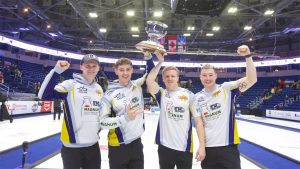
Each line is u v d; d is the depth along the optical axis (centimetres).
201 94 302
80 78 282
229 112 291
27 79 2411
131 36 2958
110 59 2952
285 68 2967
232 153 282
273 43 3091
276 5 1814
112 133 271
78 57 2769
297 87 2405
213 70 296
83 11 1914
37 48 2383
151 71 292
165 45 2003
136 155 271
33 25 2367
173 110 287
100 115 264
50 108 1889
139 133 275
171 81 294
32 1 1898
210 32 2612
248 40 2727
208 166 288
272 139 863
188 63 2962
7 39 2075
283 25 2403
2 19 2397
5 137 735
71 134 267
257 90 2938
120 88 279
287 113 1739
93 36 2992
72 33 2947
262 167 497
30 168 446
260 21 2100
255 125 1333
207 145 289
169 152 283
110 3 1959
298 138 894
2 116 1095
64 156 274
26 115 1532
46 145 668
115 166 266
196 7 895
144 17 2208
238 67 3095
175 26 2433
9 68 2212
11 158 516
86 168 278
